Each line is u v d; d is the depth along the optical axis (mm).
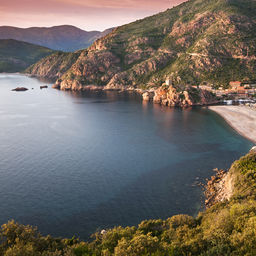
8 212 58344
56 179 75188
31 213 58000
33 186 70812
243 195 50188
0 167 84438
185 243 32969
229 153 95250
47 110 193875
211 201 61812
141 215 56906
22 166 85375
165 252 31641
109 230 46938
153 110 190250
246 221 34656
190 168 82062
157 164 86000
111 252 36156
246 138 112875
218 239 31797
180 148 102375
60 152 99625
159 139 115688
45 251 34156
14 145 109125
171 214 57031
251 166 62812
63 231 51844
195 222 45875
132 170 81375
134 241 33625
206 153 95875
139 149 102188
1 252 33000
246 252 28453
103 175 77812
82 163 87812
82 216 56750
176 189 68312
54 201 62969
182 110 187250
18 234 36938
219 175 75188
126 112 183250
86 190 68375
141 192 67062
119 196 65125
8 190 68562
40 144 110500
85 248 37406
